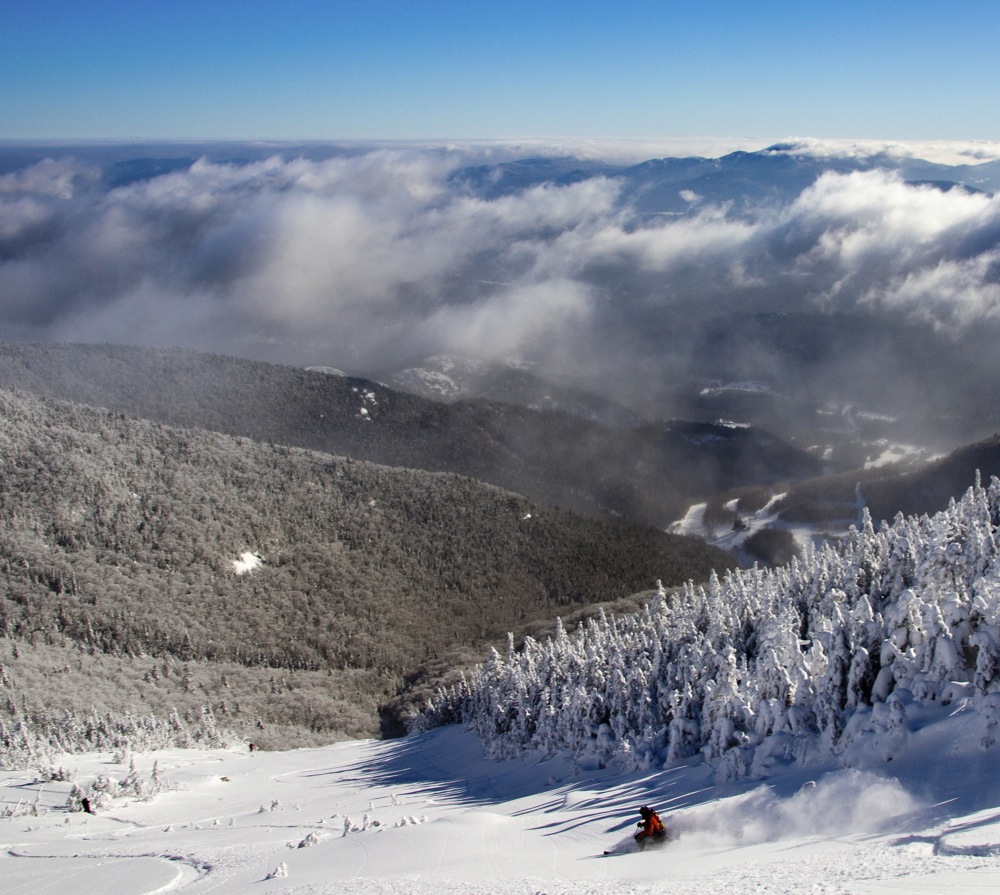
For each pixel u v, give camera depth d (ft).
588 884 80.59
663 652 237.86
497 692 308.60
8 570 566.36
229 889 105.70
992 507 200.95
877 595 194.08
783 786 121.29
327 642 598.34
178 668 507.71
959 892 52.06
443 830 130.00
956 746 105.91
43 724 368.07
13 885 130.21
